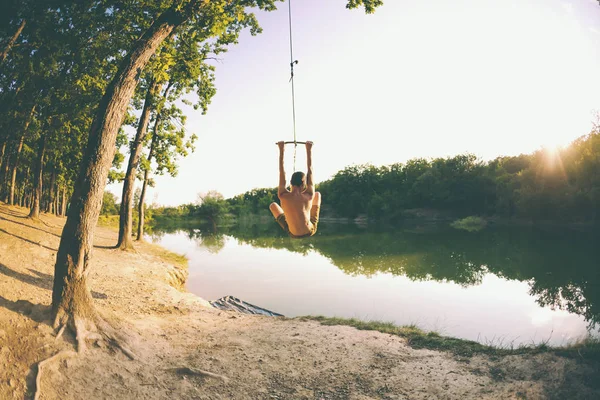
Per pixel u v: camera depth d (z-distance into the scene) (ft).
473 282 67.97
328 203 436.35
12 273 31.40
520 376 20.51
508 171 304.30
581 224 182.80
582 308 50.06
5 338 20.18
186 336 28.89
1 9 43.83
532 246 117.19
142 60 26.58
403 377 22.13
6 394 17.24
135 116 71.87
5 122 67.46
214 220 442.50
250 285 65.21
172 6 27.86
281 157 21.31
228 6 42.16
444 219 295.07
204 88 71.31
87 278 24.89
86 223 24.54
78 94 63.00
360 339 28.99
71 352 21.11
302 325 33.53
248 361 24.70
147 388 20.27
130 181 70.59
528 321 44.29
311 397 20.27
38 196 74.59
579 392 17.79
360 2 36.78
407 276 74.23
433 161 337.72
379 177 383.04
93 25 50.67
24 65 58.80
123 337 24.20
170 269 62.75
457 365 23.31
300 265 88.94
